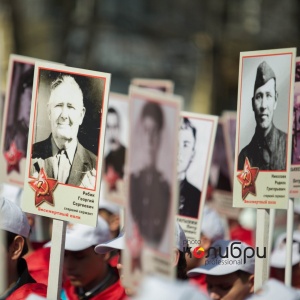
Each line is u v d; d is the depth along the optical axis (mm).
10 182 15336
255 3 60125
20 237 12531
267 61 12625
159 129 9820
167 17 56688
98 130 11961
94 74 12000
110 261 16469
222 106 56312
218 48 55750
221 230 16375
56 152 12125
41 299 10625
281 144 12523
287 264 13633
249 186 12703
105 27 53031
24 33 45312
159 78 56844
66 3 44812
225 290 13602
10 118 15359
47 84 12180
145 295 8398
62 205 12070
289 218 13688
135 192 9703
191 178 14930
